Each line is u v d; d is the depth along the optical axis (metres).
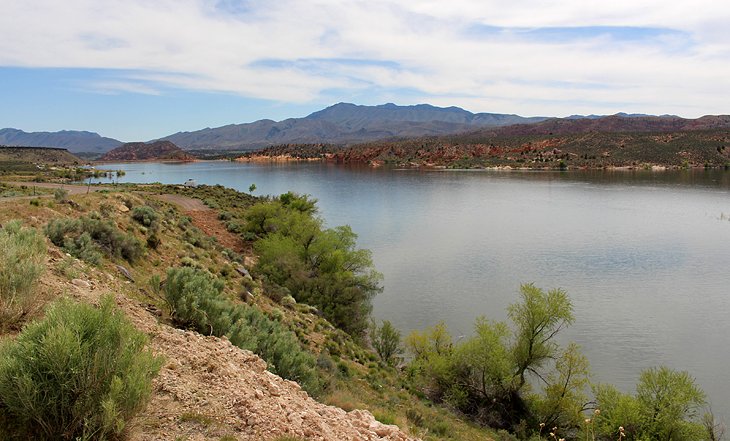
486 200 102.44
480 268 48.81
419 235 65.31
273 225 41.19
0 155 182.62
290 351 10.96
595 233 66.38
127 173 176.38
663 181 138.38
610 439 18.95
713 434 20.23
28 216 17.38
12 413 4.23
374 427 7.20
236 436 5.07
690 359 28.97
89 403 4.29
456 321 34.78
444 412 18.33
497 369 21.59
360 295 30.77
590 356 29.31
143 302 10.58
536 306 22.52
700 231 66.88
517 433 19.55
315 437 5.64
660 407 18.88
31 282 6.29
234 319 11.89
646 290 41.66
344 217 79.94
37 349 4.30
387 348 27.12
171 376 6.04
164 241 23.94
